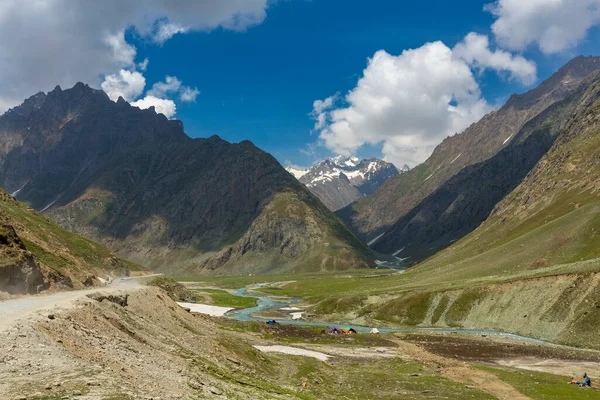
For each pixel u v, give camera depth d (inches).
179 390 1291.8
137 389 1110.4
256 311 7135.8
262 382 2081.7
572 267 5196.9
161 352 1836.9
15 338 1206.9
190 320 3230.8
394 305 6067.9
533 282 5152.6
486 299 5447.8
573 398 2449.6
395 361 3523.6
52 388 951.0
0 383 929.5
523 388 2669.8
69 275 3727.9
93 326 1659.7
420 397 2431.1
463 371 3157.0
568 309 4475.9
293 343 4195.4
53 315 1512.1
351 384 2709.2
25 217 5191.9
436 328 5383.9
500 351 3981.3
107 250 6771.7
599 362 3474.4
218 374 1878.7
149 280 6919.3
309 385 2445.9
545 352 3885.3
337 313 6505.9
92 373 1119.6
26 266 2701.8
